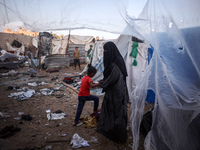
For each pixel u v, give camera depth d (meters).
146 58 4.43
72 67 12.24
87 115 3.61
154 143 2.23
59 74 8.96
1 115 3.37
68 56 11.98
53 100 4.55
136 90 2.27
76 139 2.49
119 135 2.49
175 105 1.99
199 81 1.77
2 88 5.60
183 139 2.04
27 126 3.01
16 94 4.88
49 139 2.60
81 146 2.43
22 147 2.34
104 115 2.63
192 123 2.07
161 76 1.97
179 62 1.83
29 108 3.90
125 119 2.50
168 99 2.01
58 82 6.80
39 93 5.14
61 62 11.52
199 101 1.79
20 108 3.88
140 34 1.75
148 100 4.57
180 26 1.66
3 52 10.87
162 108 2.08
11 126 2.84
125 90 2.44
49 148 2.36
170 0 1.61
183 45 1.71
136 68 4.57
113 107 2.44
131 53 4.61
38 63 11.32
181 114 2.02
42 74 8.80
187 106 1.90
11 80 6.97
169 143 2.15
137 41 4.66
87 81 2.92
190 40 1.68
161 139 2.23
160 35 1.78
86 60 14.91
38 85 6.23
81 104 3.03
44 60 10.85
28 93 4.95
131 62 4.65
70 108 4.01
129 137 2.75
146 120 2.82
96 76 5.77
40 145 2.43
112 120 2.46
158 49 1.83
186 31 1.67
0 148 2.04
